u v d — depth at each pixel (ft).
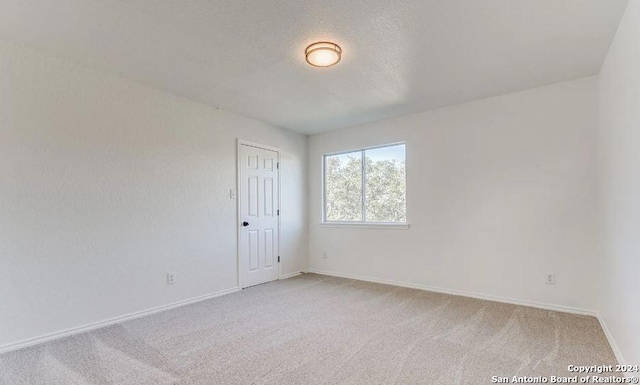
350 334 8.56
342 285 14.06
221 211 12.89
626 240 6.56
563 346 7.70
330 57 8.19
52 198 8.51
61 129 8.71
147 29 7.33
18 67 8.02
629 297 6.31
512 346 7.73
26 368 6.81
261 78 10.02
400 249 13.93
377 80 10.19
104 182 9.52
